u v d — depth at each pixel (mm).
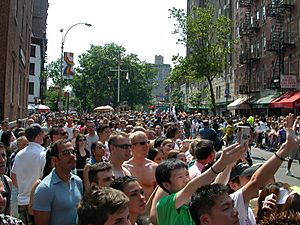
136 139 6016
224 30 47906
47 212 4562
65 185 4742
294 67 38719
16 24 24016
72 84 95938
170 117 31750
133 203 3844
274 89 42875
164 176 4023
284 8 40000
